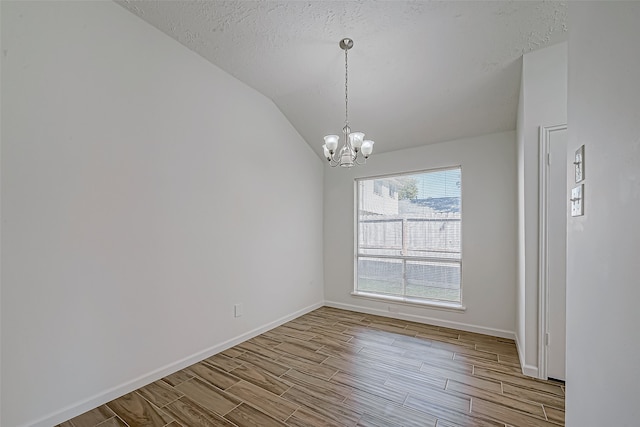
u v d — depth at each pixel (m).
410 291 3.70
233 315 2.88
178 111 2.44
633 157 0.67
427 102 2.94
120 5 2.07
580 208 1.05
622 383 0.72
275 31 2.32
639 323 0.64
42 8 1.71
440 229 3.50
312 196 4.11
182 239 2.45
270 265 3.36
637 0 0.65
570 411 1.17
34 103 1.67
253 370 2.37
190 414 1.82
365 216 4.05
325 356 2.62
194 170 2.56
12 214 1.59
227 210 2.85
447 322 3.35
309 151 4.06
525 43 2.18
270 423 1.74
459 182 3.39
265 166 3.31
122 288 2.05
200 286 2.58
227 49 2.54
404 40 2.34
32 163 1.66
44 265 1.70
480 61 2.40
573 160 1.14
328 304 4.28
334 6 2.05
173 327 2.36
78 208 1.84
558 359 2.18
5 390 1.56
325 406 1.89
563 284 2.15
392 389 2.08
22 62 1.63
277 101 3.41
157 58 2.29
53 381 1.72
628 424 0.69
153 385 2.15
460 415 1.79
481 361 2.50
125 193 2.08
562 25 2.00
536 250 2.25
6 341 1.57
